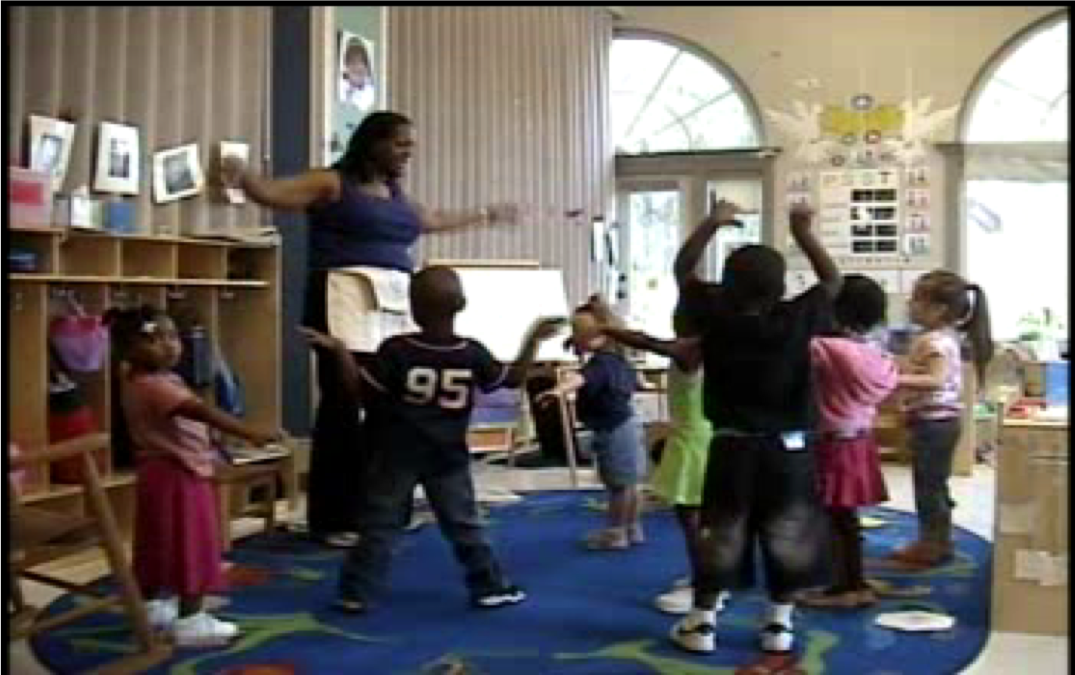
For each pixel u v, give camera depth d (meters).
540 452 6.91
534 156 8.08
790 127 8.84
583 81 8.53
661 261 9.12
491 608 3.63
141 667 3.04
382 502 3.62
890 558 4.27
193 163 5.12
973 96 8.53
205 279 4.91
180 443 3.31
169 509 3.29
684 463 3.68
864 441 3.65
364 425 3.82
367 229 4.21
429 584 3.93
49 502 4.24
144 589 3.30
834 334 3.68
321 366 4.41
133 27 4.86
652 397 6.26
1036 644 3.30
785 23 8.83
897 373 3.93
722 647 3.23
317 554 4.38
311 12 5.67
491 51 7.68
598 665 3.09
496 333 6.60
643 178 9.15
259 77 5.46
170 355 3.39
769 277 3.12
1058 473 3.36
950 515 4.25
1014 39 8.45
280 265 5.41
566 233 8.38
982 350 4.57
